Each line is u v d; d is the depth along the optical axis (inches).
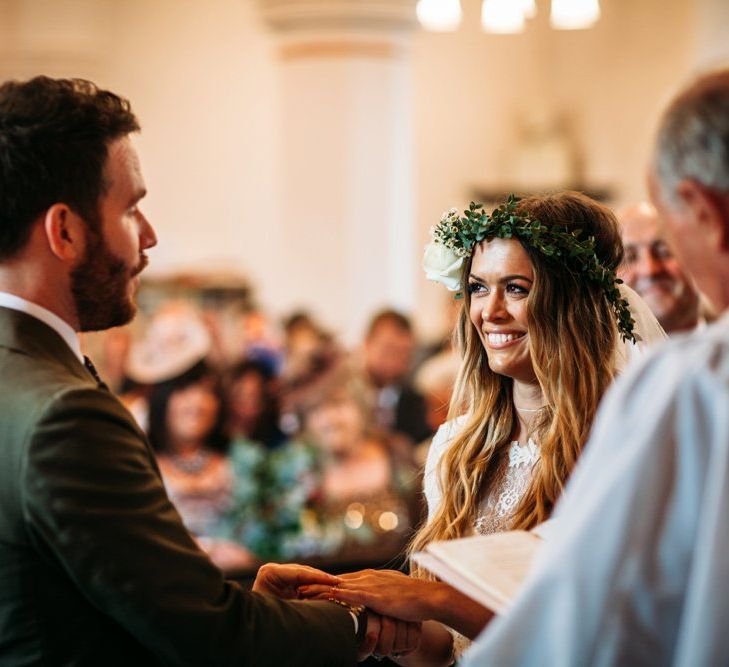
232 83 339.6
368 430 248.7
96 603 66.4
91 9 313.7
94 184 70.3
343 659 77.6
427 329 356.2
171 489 214.1
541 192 96.3
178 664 67.8
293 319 268.5
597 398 87.9
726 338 52.9
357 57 280.7
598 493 53.1
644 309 99.7
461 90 368.2
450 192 370.3
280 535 204.1
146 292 290.0
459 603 85.6
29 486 64.9
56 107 69.6
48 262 70.2
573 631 53.2
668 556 52.4
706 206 54.5
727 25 352.8
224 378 234.1
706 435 51.6
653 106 370.3
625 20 369.4
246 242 343.6
